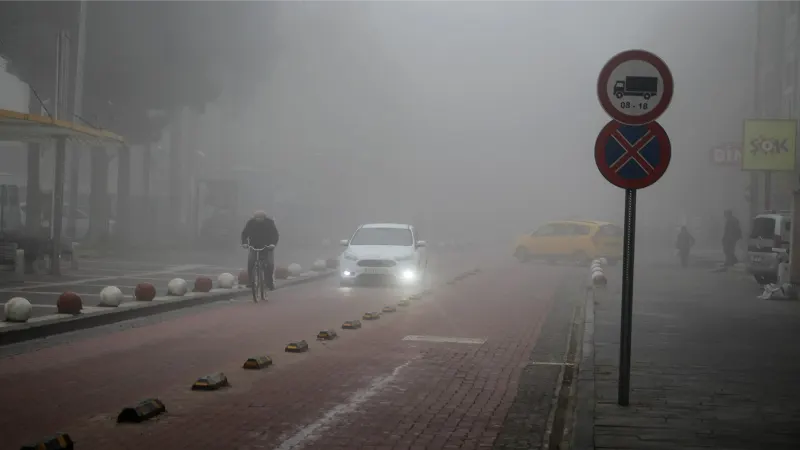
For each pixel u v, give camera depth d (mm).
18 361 9969
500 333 13367
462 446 6555
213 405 7758
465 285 23203
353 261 22078
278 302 17844
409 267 21938
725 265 30594
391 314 15711
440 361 10531
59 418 7152
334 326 13805
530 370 10055
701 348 11547
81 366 9695
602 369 9633
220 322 14164
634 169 7266
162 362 10062
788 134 28781
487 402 8203
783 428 6910
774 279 23094
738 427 6926
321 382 8977
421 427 7125
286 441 6559
